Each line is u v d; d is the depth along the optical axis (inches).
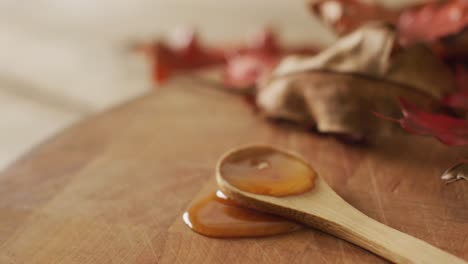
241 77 16.5
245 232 10.7
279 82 13.5
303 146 13.0
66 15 32.9
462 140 11.3
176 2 32.8
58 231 10.8
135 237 10.6
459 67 14.0
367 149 12.8
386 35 12.7
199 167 12.3
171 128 13.8
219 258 10.2
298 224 10.8
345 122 12.7
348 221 10.4
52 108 25.0
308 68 13.2
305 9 29.8
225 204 11.2
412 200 11.3
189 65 20.0
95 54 28.8
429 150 12.7
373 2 14.9
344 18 14.3
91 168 12.3
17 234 10.7
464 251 10.3
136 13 32.2
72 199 11.5
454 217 10.9
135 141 13.2
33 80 26.9
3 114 24.7
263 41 20.0
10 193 11.6
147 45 20.3
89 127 13.8
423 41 14.1
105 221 11.0
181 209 11.2
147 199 11.4
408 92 12.6
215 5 31.8
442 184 11.7
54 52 29.1
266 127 13.8
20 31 31.3
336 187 11.7
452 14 14.1
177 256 10.3
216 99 15.1
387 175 12.0
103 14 32.6
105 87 26.0
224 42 26.4
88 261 10.3
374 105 12.6
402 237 10.2
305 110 13.3
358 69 12.8
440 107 12.6
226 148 13.0
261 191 10.9
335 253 10.3
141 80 26.4
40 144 13.1
